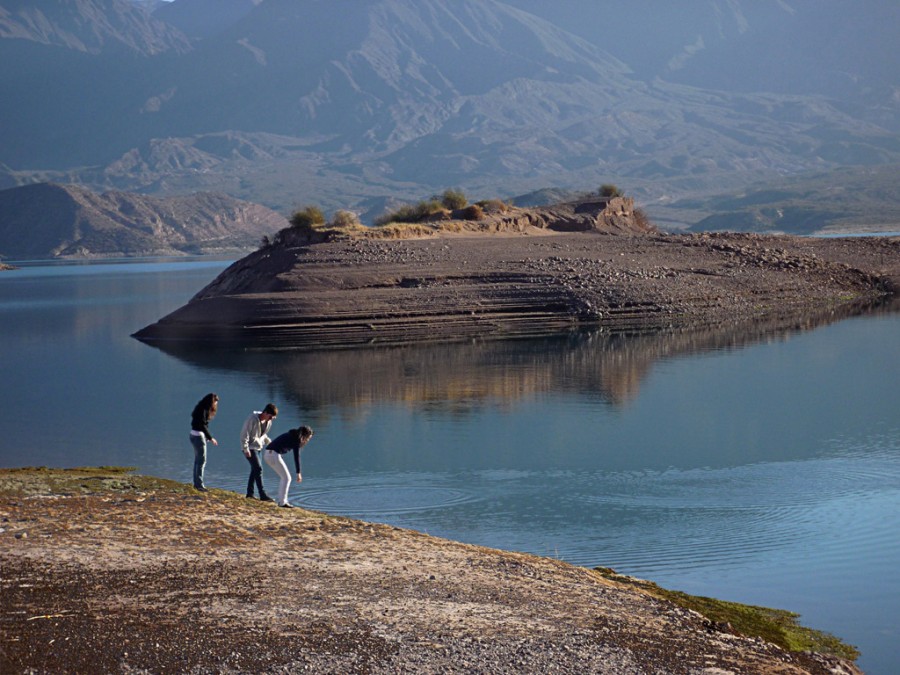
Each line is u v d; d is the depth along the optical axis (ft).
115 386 180.86
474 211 359.87
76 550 52.42
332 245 297.74
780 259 327.06
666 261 311.27
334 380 174.29
